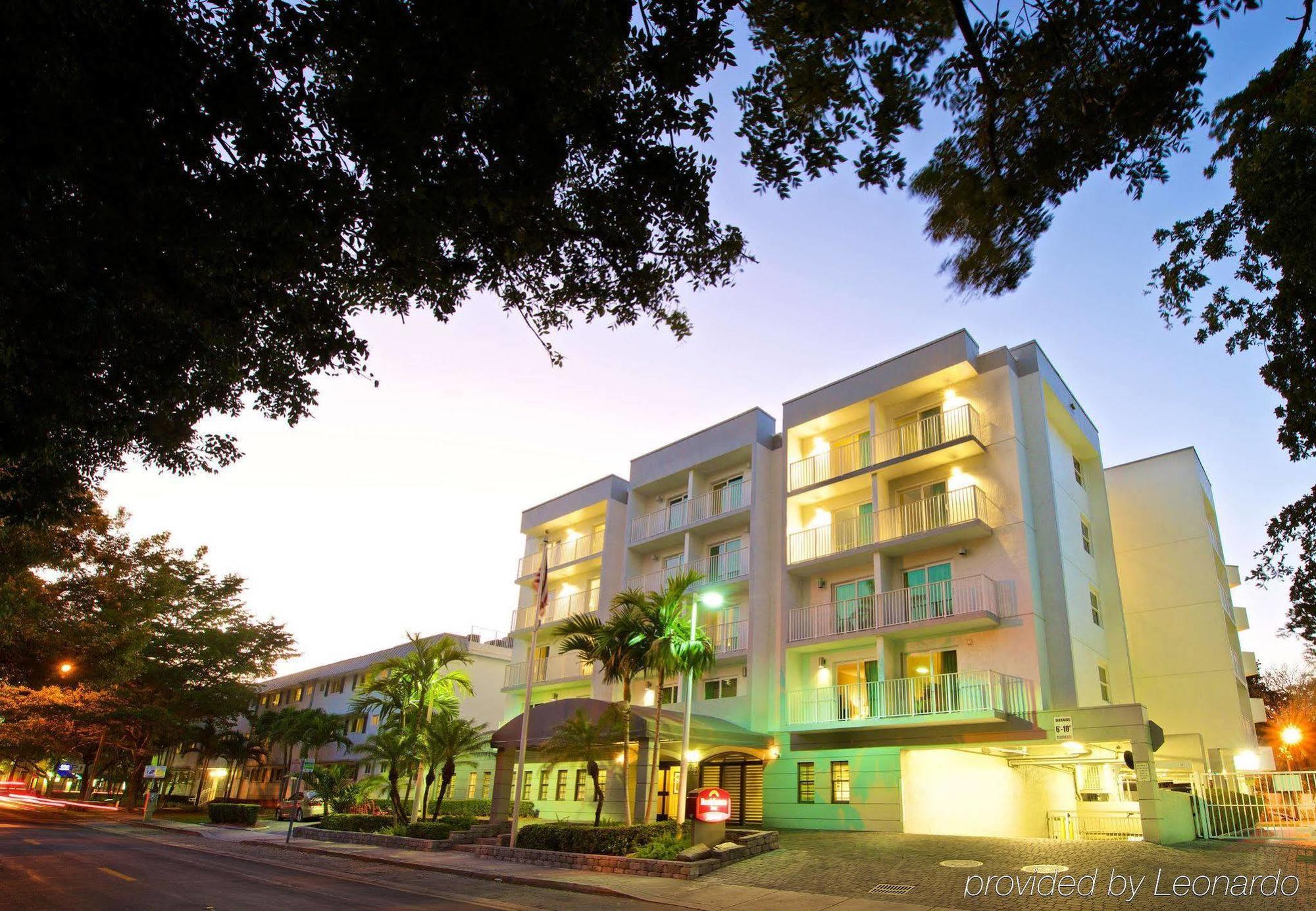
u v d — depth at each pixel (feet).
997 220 24.67
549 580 120.06
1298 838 54.49
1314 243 31.17
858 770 70.18
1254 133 32.42
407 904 40.60
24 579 64.95
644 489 104.32
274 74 18.81
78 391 24.72
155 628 124.67
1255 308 38.37
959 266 26.25
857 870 45.93
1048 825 76.69
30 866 54.49
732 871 48.67
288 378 29.40
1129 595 87.92
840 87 21.13
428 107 19.12
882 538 76.23
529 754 75.87
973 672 65.57
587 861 54.34
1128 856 45.16
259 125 18.89
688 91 21.16
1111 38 20.51
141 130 18.04
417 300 26.61
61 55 16.96
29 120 17.08
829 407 85.30
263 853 73.31
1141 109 21.12
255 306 24.36
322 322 26.14
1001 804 74.38
